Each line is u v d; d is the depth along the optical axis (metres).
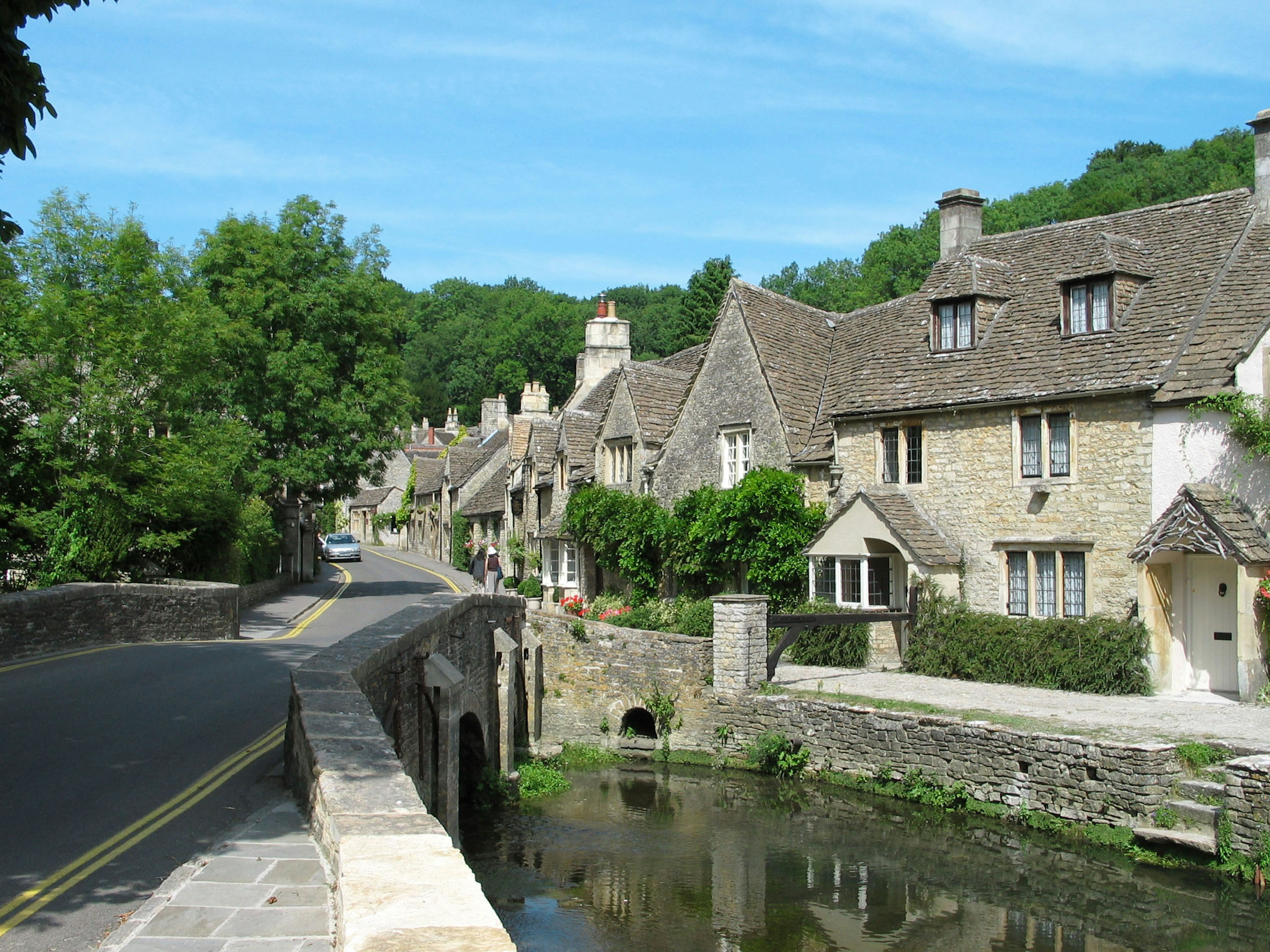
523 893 13.88
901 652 22.69
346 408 36.84
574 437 37.69
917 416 23.23
